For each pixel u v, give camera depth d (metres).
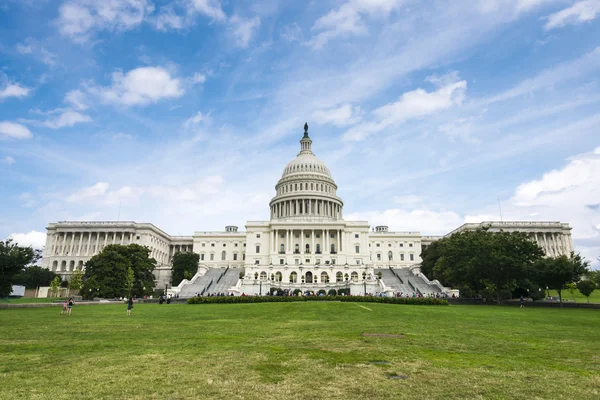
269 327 31.14
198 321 36.09
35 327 30.14
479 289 83.25
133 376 14.83
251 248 139.25
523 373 15.67
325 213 158.00
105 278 89.56
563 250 147.50
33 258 59.31
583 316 45.22
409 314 44.88
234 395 12.70
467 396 12.76
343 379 14.59
